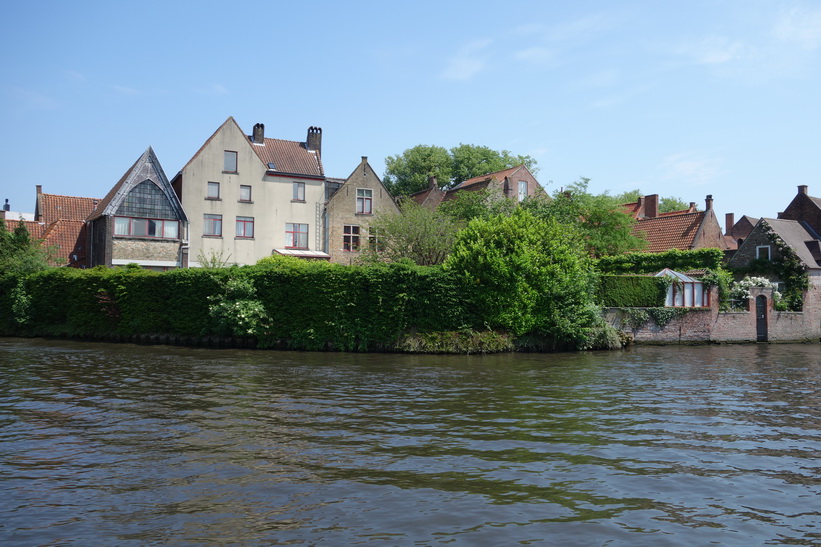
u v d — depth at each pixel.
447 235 37.56
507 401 14.26
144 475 8.35
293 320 27.73
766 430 11.40
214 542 6.16
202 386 16.17
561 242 29.58
